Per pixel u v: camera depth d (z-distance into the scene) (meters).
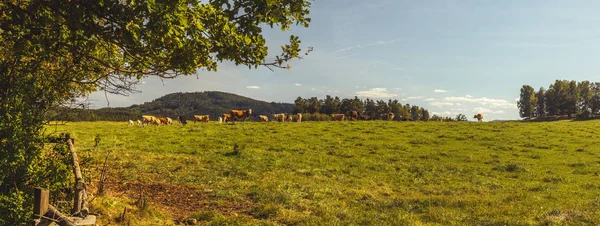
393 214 12.02
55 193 7.32
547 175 20.20
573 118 99.38
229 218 10.53
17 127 6.61
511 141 31.00
